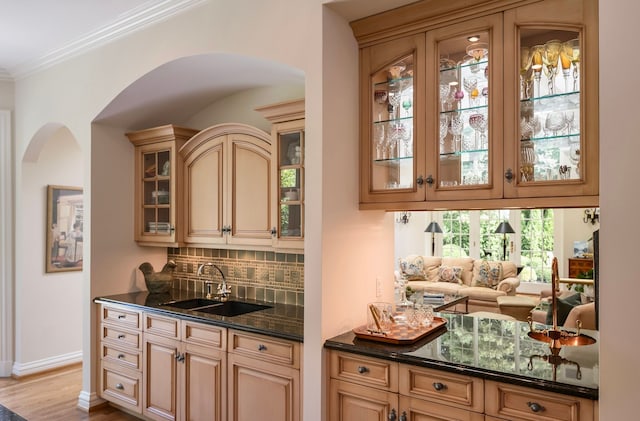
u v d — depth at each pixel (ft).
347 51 8.03
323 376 7.45
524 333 7.98
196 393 9.51
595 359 6.42
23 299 14.30
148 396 10.55
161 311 10.14
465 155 7.11
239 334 8.75
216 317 9.37
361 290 8.36
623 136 4.79
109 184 12.29
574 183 6.11
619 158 4.81
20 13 10.14
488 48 6.81
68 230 15.39
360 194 8.25
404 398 6.66
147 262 12.84
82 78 12.10
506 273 22.71
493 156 6.75
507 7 6.64
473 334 7.91
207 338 9.30
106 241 12.21
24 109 14.17
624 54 4.80
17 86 14.48
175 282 13.37
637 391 4.66
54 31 11.14
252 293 11.48
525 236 26.02
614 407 4.78
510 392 5.81
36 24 10.73
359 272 8.30
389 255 9.20
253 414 8.54
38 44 11.99
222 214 10.82
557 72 6.39
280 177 9.50
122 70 10.96
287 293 10.80
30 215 14.48
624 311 4.75
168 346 10.09
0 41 11.77
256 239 10.11
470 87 7.08
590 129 6.01
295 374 7.93
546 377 5.65
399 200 7.73
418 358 6.50
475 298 21.85
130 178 12.80
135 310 10.86
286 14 8.04
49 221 14.84
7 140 14.46
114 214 12.40
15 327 14.52
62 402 12.43
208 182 11.12
